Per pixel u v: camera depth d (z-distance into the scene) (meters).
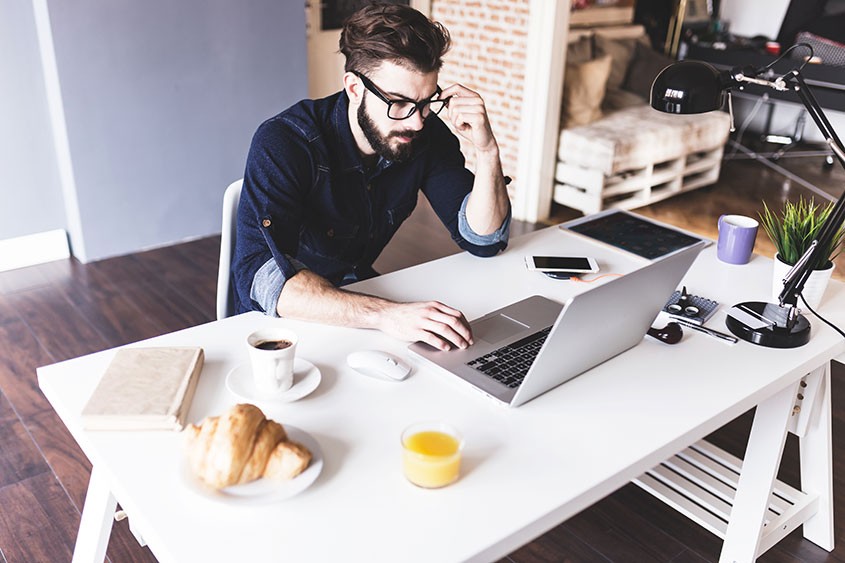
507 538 1.02
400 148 1.67
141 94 3.45
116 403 1.21
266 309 1.56
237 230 1.67
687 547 1.97
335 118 1.74
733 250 1.89
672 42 5.82
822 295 1.67
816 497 1.92
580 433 1.23
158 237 3.75
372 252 1.99
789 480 2.20
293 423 1.22
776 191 4.87
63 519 2.01
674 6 5.74
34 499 2.07
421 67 1.55
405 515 1.04
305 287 1.53
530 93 4.14
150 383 1.27
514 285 1.74
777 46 5.49
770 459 1.69
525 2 4.06
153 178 3.62
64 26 3.16
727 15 6.11
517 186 4.36
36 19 3.21
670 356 1.47
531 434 1.22
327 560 0.96
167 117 3.57
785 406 1.63
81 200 3.45
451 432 1.14
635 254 1.92
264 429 1.09
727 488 1.94
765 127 5.73
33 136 3.38
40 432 2.35
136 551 1.91
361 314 1.50
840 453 2.35
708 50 5.59
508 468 1.14
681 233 2.06
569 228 2.07
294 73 3.92
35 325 3.00
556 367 1.28
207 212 3.87
